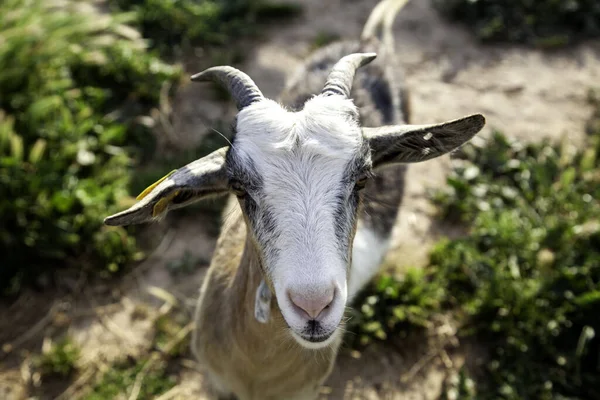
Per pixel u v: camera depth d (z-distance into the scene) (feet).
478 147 3.73
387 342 2.88
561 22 4.84
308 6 4.95
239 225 2.17
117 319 2.92
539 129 3.99
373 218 2.56
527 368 2.72
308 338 1.56
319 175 1.59
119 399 2.64
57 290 3.00
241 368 2.05
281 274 1.53
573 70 4.49
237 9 4.66
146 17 4.37
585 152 3.76
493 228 3.15
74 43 3.88
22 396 2.61
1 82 3.48
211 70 1.93
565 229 3.12
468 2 4.81
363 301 2.90
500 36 4.73
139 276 3.09
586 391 2.68
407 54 4.56
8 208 2.99
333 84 1.81
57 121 3.42
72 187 3.17
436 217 3.46
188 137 3.74
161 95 3.91
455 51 4.61
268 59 4.36
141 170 3.53
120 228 3.18
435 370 2.80
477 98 4.22
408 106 3.29
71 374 2.70
